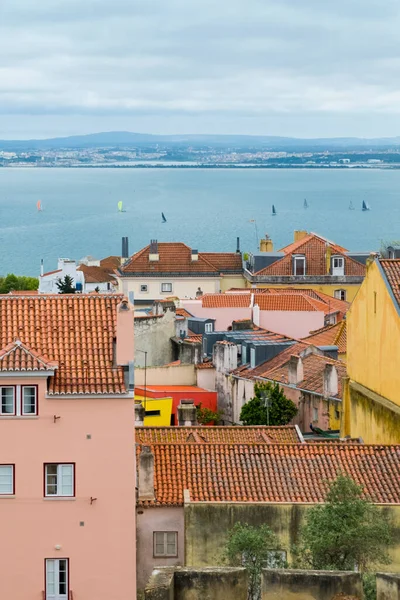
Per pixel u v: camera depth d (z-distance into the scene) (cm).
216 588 3831
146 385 11781
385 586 3681
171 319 12912
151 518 6241
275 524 6144
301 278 19538
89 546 6038
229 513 6153
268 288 18725
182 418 9388
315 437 9175
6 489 6000
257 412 10375
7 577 6022
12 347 6003
